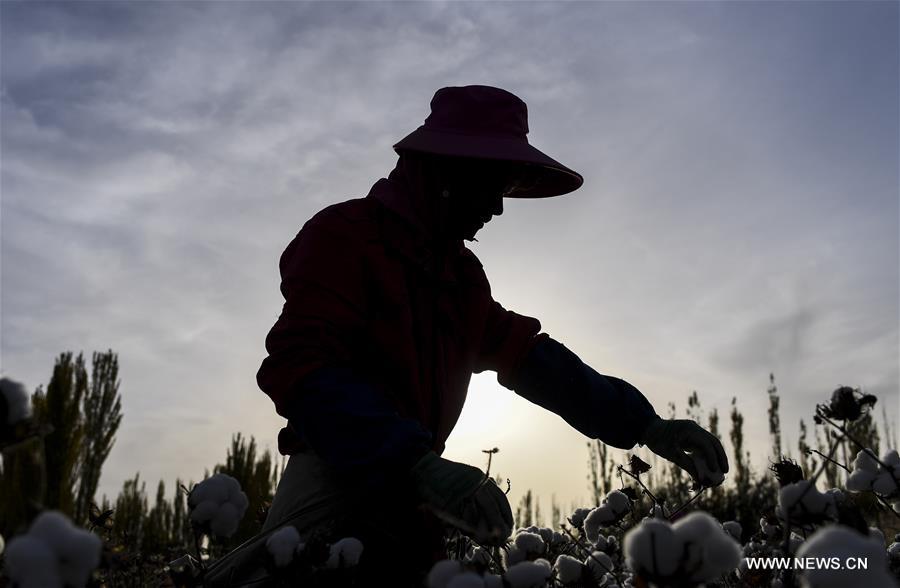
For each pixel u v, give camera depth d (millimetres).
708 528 1132
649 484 5734
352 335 2088
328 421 1895
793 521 1581
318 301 2057
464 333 2340
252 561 1976
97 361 16078
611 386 2631
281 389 1959
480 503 1700
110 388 15914
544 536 2498
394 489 1834
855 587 1014
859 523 1541
